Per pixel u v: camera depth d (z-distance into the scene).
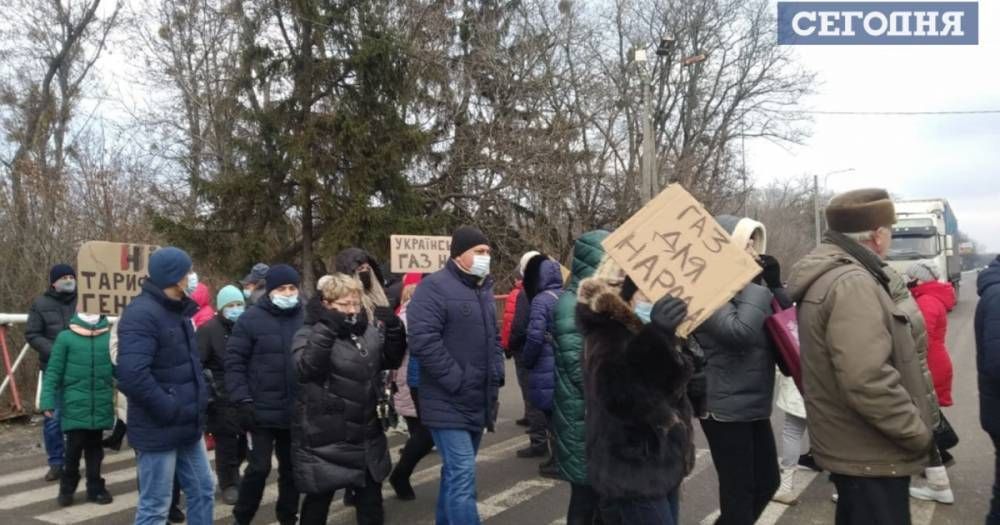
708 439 4.05
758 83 30.53
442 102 21.45
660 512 3.21
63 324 7.09
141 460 4.25
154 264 4.32
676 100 30.19
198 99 21.78
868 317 2.99
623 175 27.33
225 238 17.75
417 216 18.61
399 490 6.18
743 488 3.95
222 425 6.04
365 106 18.03
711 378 3.97
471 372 4.61
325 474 4.43
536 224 22.75
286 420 5.18
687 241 3.44
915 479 6.35
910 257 24.78
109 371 6.09
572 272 4.37
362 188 17.41
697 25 29.31
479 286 4.83
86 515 5.85
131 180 16.52
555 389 4.30
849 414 3.11
